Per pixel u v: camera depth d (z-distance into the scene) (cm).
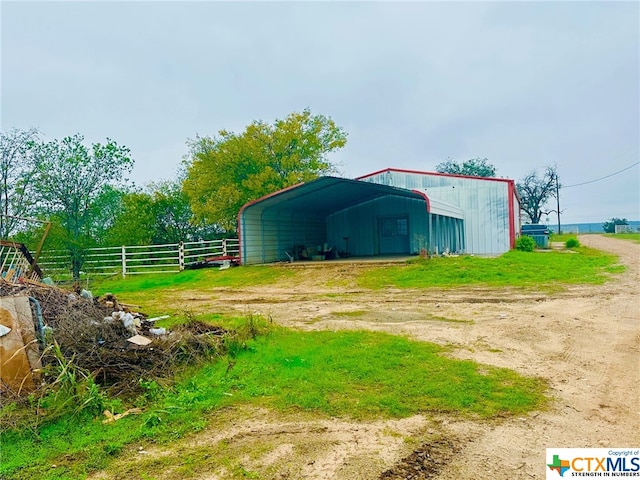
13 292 536
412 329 673
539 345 566
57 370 421
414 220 2061
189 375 480
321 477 275
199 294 1260
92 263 1808
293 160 2661
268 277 1498
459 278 1247
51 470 295
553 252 1988
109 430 354
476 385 423
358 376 455
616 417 354
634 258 1744
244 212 1800
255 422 363
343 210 2280
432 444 314
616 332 624
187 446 325
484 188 1900
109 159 1861
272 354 546
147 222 2420
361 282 1300
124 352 489
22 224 1677
